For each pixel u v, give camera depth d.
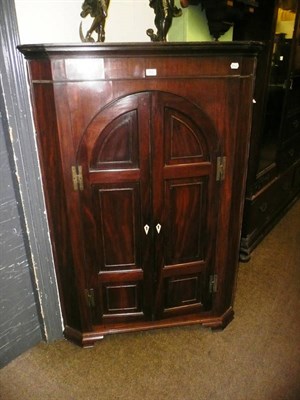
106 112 1.26
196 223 1.54
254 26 1.93
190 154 1.40
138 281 1.61
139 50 1.16
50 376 1.54
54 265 1.60
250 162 2.21
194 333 1.78
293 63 2.38
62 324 1.74
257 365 1.58
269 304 1.99
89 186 1.37
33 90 1.24
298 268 2.35
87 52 1.14
